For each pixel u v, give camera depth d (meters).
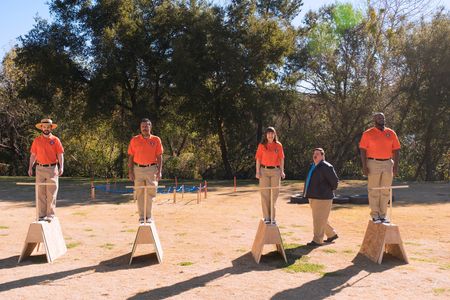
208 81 29.38
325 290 6.00
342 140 33.94
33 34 29.22
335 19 33.66
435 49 30.62
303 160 35.28
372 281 6.40
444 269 7.05
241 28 29.58
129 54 28.56
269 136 8.59
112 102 29.86
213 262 7.52
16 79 36.53
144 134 8.27
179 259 7.74
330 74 33.59
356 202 15.94
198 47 28.75
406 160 37.38
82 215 13.05
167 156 37.56
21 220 12.11
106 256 7.98
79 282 6.41
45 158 8.30
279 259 7.71
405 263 7.43
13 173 41.12
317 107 35.50
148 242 7.55
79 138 35.56
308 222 11.82
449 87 31.02
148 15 30.14
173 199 17.34
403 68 32.25
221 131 32.25
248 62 28.33
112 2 28.62
